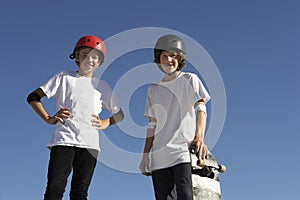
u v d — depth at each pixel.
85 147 3.59
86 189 3.57
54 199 3.40
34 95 3.75
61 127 3.63
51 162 3.50
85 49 3.95
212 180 4.11
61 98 3.83
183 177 3.19
